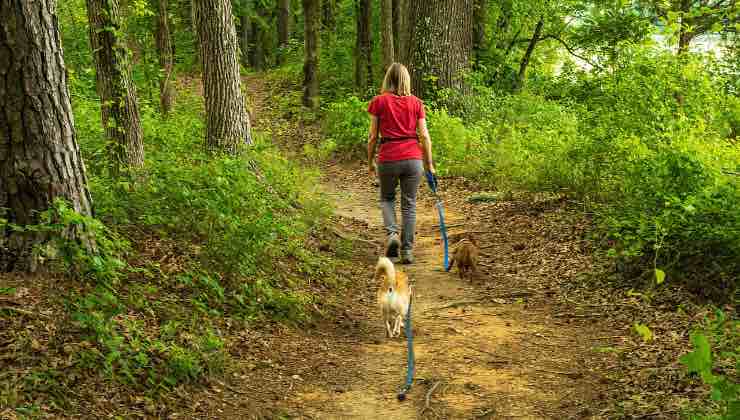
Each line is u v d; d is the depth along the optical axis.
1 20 4.62
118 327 4.62
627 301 6.53
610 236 8.04
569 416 4.36
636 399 4.41
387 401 4.73
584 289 7.11
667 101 10.26
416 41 18.81
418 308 7.02
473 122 18.12
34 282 4.55
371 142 8.13
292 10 41.25
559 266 7.90
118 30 8.33
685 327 5.59
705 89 10.80
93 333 4.29
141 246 6.21
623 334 5.80
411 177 8.11
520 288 7.47
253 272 6.69
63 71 4.97
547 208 10.25
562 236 8.82
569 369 5.20
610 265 7.38
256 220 6.94
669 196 7.19
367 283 8.17
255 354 5.29
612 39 20.36
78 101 12.12
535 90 24.27
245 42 40.00
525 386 4.91
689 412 3.97
